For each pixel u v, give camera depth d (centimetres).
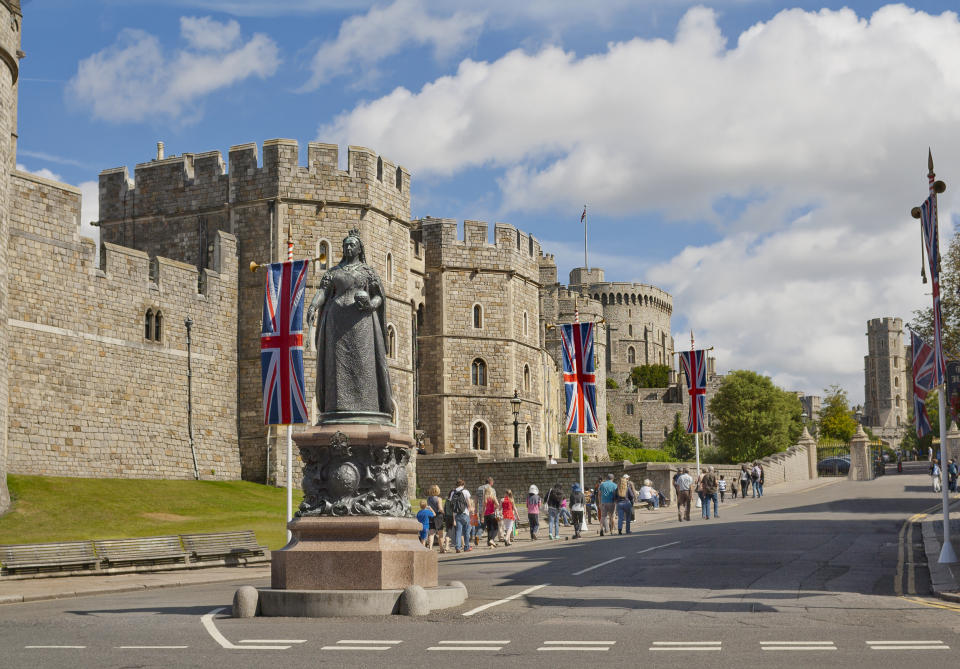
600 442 10031
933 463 5291
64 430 4497
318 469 1582
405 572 1527
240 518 4172
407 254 6025
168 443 5025
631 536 3272
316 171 5562
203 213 5662
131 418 4838
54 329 4484
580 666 1039
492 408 6850
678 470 5219
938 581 1827
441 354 6762
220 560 2878
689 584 1888
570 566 2289
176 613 1570
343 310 1644
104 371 4716
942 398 2178
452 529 3309
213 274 5384
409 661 1077
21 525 3634
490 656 1109
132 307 4894
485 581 2005
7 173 3978
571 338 3800
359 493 1565
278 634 1290
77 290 4609
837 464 8006
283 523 4112
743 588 1811
